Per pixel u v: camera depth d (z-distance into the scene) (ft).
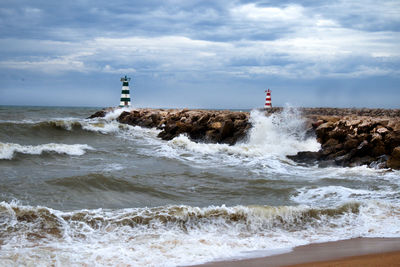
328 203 27.37
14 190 27.63
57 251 17.28
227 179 35.91
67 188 28.99
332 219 23.47
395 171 40.57
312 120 62.90
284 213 23.38
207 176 36.94
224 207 23.36
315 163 48.67
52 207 24.44
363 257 16.37
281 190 31.65
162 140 69.21
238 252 17.60
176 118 84.33
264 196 29.91
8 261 15.74
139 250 17.67
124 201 27.14
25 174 33.83
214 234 20.53
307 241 19.52
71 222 21.15
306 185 33.81
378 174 39.93
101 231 20.33
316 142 57.26
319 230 21.62
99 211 22.91
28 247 17.72
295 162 49.90
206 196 29.60
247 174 39.27
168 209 22.88
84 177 31.27
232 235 20.52
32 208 21.95
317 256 16.71
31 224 20.52
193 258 16.67
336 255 16.80
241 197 29.45
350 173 41.01
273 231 21.48
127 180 32.30
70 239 19.07
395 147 43.06
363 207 25.18
